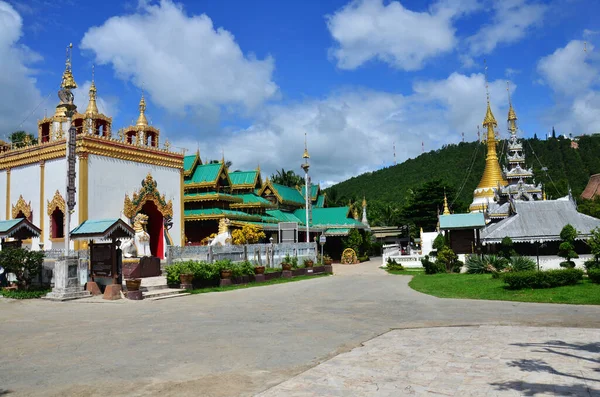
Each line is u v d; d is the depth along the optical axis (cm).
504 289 2139
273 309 1778
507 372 848
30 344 1149
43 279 2353
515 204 3647
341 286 2744
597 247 2603
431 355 991
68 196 2295
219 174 4588
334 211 6144
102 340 1189
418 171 13875
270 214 5497
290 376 852
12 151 3506
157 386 796
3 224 2470
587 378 802
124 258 2677
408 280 3092
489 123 6900
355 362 942
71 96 2428
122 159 3328
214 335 1248
